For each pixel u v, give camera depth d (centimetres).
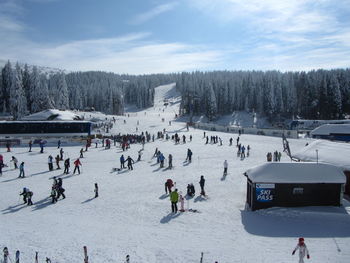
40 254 1563
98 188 2764
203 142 5656
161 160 3578
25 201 2370
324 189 2183
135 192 2638
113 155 4347
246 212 2144
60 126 6053
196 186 2798
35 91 9781
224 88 14238
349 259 1473
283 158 4150
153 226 1923
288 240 1708
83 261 1491
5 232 1834
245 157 4194
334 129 5716
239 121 13288
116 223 1981
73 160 4022
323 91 10819
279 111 12500
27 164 3747
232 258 1507
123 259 1510
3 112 11144
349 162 2547
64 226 1936
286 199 2173
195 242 1692
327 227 1886
